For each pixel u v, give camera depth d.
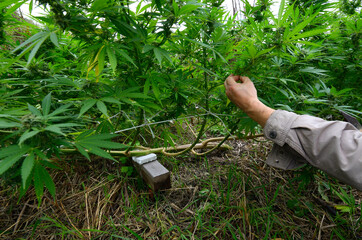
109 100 0.93
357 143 0.77
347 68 1.67
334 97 1.33
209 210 1.45
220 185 1.64
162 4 1.02
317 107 1.57
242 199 1.50
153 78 1.13
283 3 1.07
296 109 1.31
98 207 1.44
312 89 1.38
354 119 1.15
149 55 1.17
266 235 1.22
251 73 1.18
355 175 0.76
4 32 1.44
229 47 1.30
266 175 1.78
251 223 1.35
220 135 2.37
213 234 1.25
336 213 1.38
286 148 0.95
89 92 0.98
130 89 1.04
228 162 1.94
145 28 1.05
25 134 0.63
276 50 1.08
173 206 1.48
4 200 1.50
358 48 1.57
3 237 1.28
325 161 0.82
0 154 0.68
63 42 1.71
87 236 1.29
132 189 1.61
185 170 1.83
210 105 1.56
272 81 1.35
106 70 1.35
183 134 2.35
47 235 1.29
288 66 1.41
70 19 0.80
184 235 1.28
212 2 1.38
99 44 0.91
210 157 2.02
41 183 0.86
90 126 1.66
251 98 0.98
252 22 1.26
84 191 1.56
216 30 1.36
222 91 1.44
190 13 1.06
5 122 0.70
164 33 0.96
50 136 0.78
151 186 1.50
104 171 1.75
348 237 1.27
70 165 1.76
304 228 1.35
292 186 1.65
